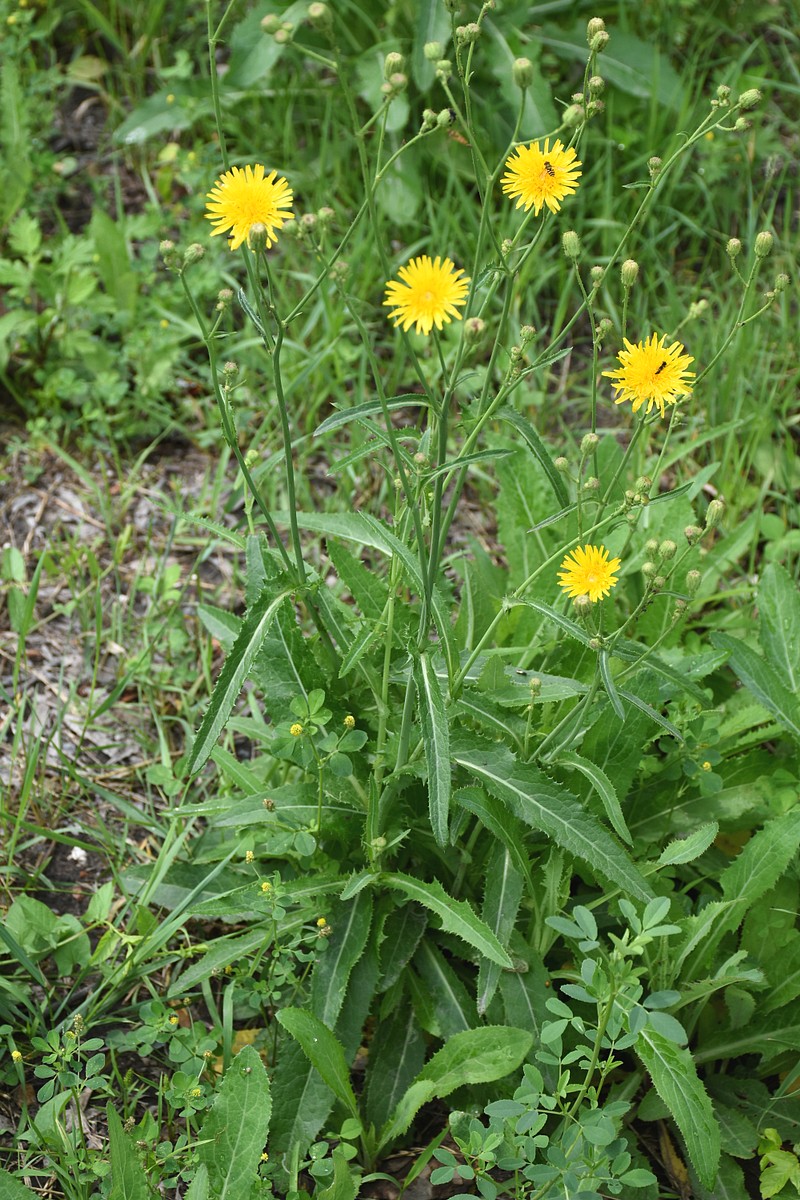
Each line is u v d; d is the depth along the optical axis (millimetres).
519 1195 1963
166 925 2340
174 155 4352
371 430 1979
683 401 2035
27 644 3123
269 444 3613
